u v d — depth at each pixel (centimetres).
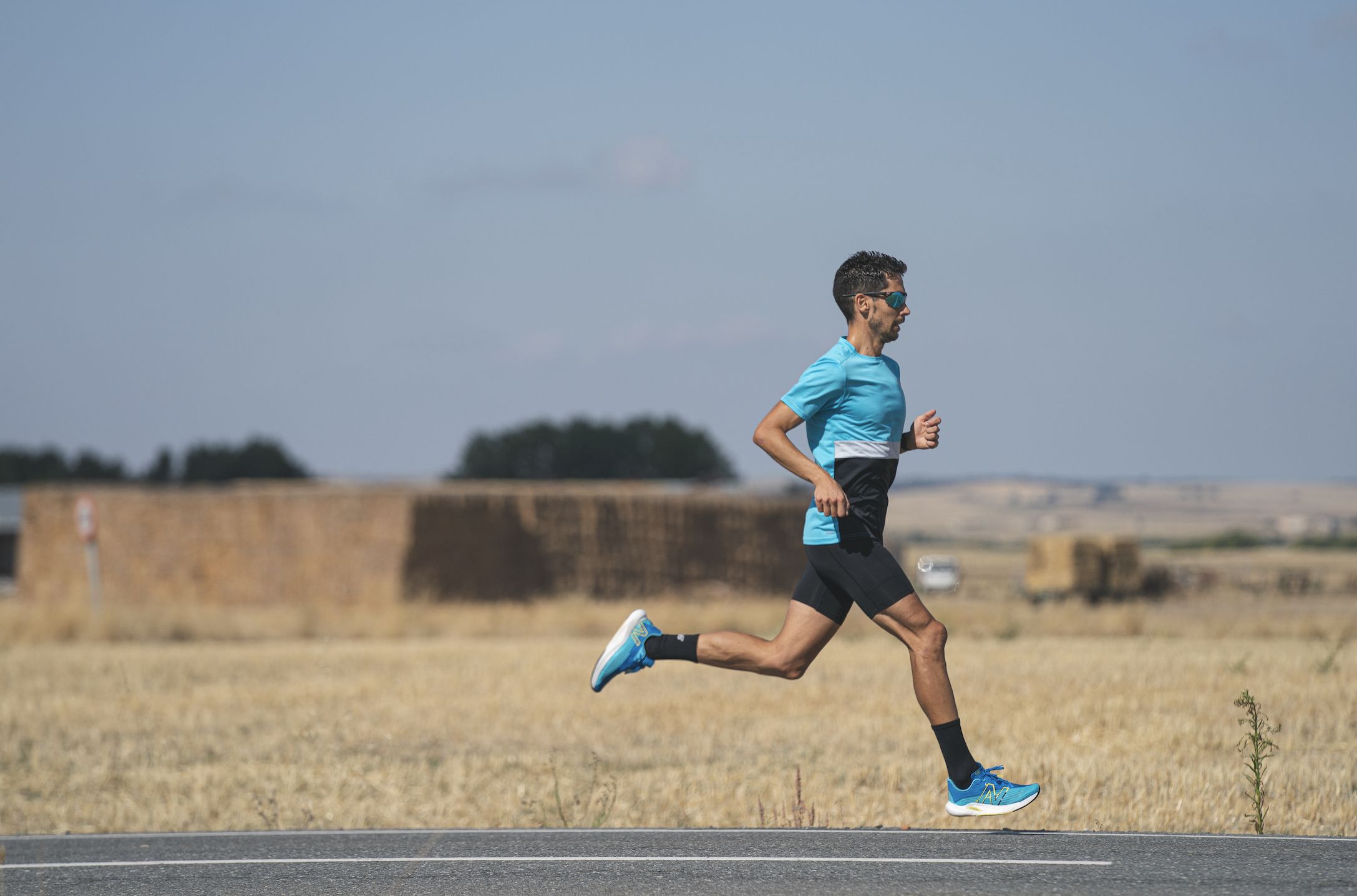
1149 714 4778
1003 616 10000
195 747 4741
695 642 2623
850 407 2536
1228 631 9069
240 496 13388
